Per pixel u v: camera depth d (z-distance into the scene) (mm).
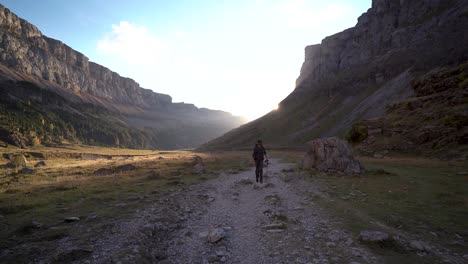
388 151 32750
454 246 5062
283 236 5941
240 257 4980
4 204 8938
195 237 6148
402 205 8180
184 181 14742
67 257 4637
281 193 11094
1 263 4441
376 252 4844
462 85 37031
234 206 9102
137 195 10430
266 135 176375
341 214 7438
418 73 130750
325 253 4922
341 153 17500
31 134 167125
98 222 6828
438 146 28281
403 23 197375
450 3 172625
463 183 11906
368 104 144375
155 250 5340
